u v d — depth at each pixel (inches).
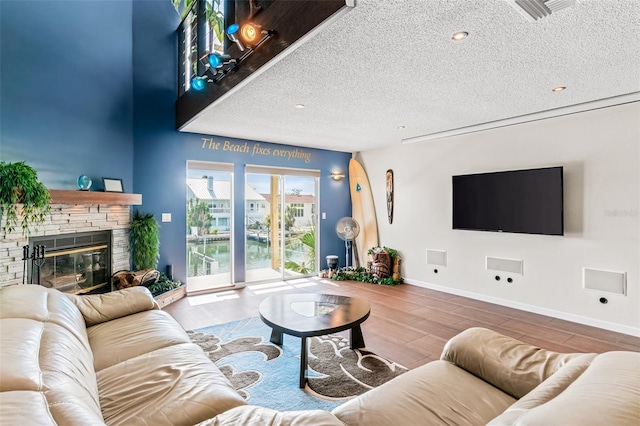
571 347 116.4
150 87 176.7
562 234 140.7
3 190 96.5
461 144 181.2
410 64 98.4
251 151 207.6
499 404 53.8
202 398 54.4
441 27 78.4
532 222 149.9
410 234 211.3
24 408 32.6
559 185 140.8
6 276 104.3
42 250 115.7
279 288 199.8
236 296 181.5
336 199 248.5
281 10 91.9
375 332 129.1
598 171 133.3
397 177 219.8
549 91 120.6
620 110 127.6
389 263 216.8
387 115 151.3
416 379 59.4
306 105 136.5
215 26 138.6
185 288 183.6
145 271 161.5
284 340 120.9
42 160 126.8
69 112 137.9
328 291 193.0
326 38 83.7
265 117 154.9
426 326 135.8
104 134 154.4
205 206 195.2
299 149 227.6
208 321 141.8
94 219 143.7
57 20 133.6
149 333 83.1
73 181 139.2
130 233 167.0
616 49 88.6
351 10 72.0
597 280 134.1
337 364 102.7
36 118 125.0
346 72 104.2
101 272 152.0
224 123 166.1
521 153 156.3
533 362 58.1
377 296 181.6
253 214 212.2
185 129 180.2
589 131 135.3
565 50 89.4
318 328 91.0
